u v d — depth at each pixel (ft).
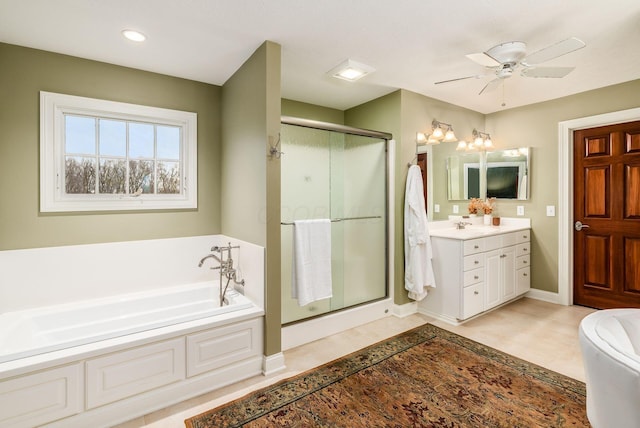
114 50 7.61
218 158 9.97
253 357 7.24
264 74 7.29
